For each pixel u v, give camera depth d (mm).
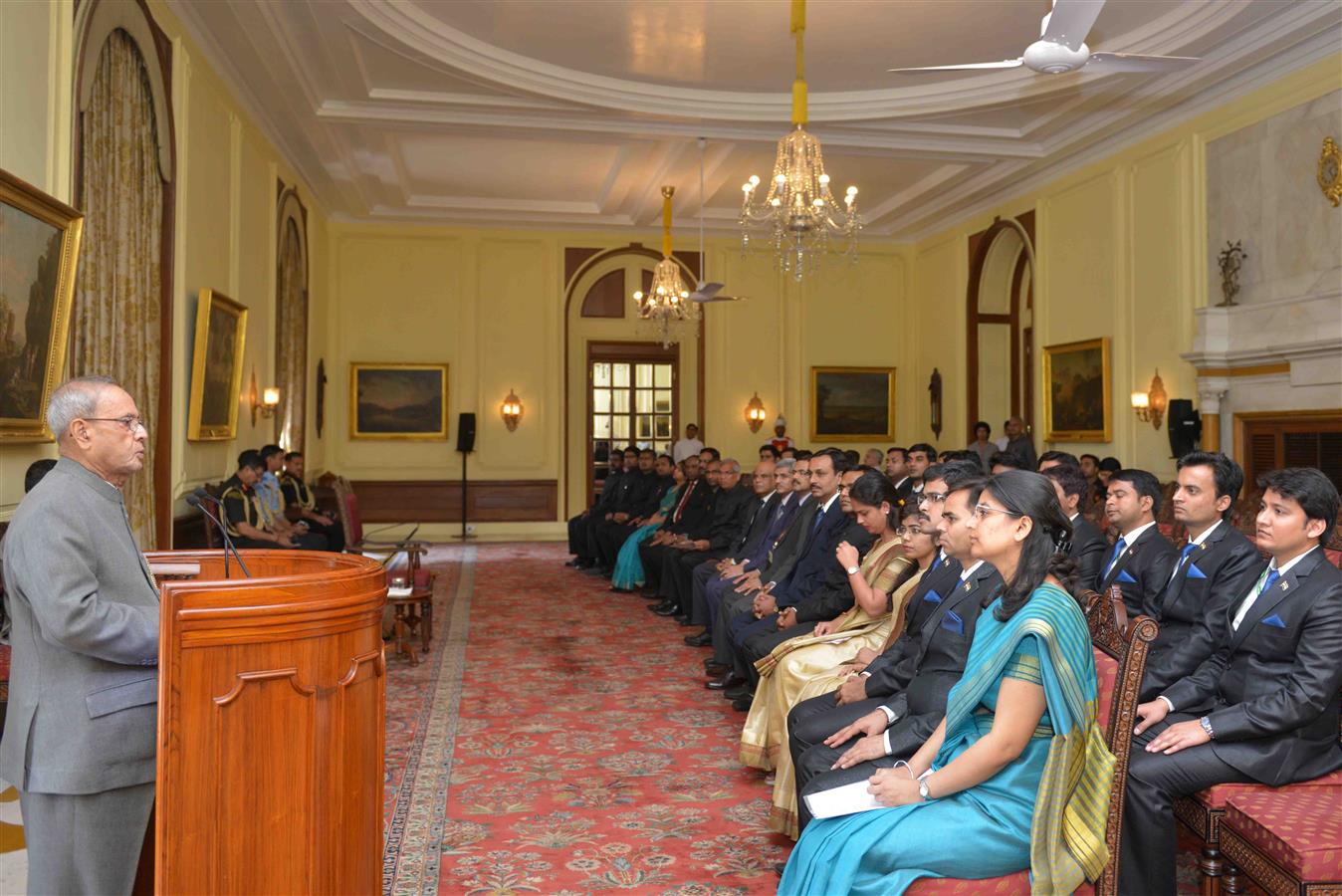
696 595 7605
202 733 2125
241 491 8352
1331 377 7996
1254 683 3172
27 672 2338
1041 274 12328
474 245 15727
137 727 2363
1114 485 4254
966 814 2443
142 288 6840
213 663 2139
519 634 7934
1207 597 3711
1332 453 8203
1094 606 2914
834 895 2451
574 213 15359
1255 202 8945
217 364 8305
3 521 4824
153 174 6988
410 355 15555
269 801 2197
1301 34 8000
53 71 5309
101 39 5875
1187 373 9828
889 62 9375
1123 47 8758
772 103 10250
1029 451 12094
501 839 3805
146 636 2309
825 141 10984
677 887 3383
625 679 6465
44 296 5102
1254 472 9008
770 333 16234
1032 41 8891
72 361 5789
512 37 8945
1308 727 3016
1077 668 2369
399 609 7352
